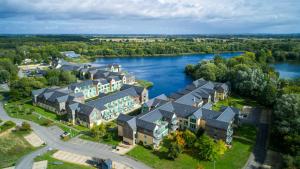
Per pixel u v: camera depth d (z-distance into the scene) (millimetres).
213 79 181000
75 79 180125
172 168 74625
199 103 123000
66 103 121688
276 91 129125
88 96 151125
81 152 83938
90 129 101438
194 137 86000
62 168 73750
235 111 104188
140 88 138250
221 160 79375
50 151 84250
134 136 89250
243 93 151000
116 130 101438
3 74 179375
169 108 106375
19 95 138500
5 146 85500
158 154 82812
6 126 101062
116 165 76000
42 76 182625
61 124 108125
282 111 93062
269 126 104938
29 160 78312
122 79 173375
